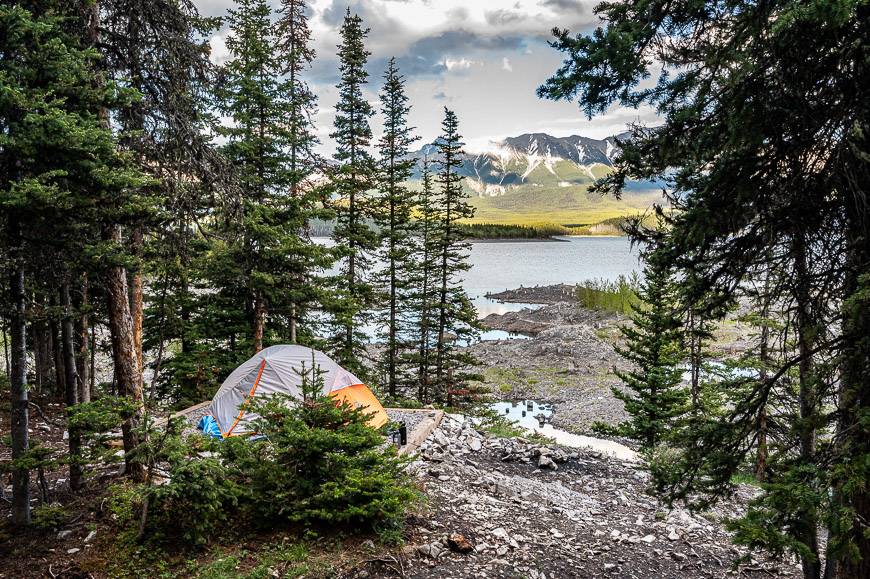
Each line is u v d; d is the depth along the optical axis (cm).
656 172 608
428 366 2836
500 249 19125
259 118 1758
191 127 987
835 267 572
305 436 832
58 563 750
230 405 1378
